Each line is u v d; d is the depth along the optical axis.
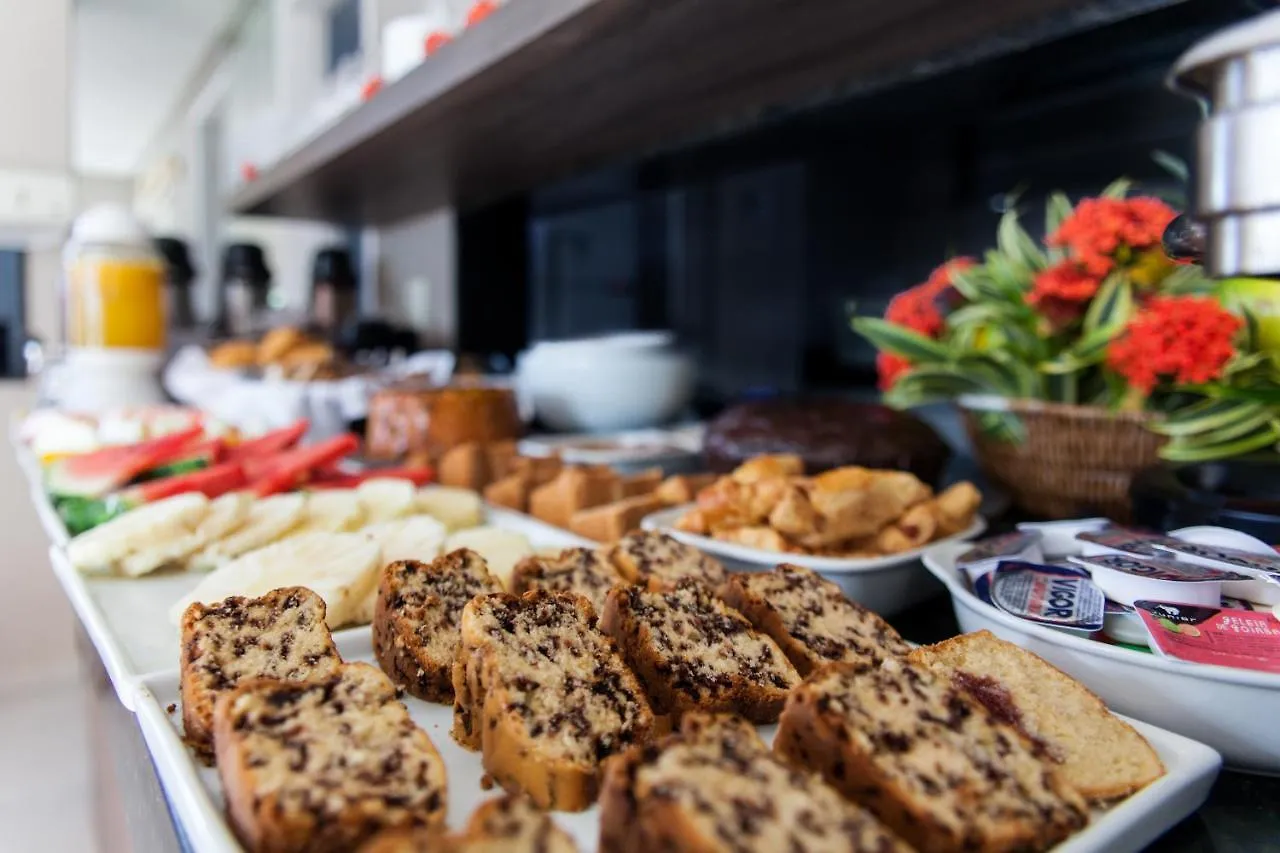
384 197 2.12
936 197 1.30
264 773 0.37
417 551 0.74
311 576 0.66
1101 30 1.00
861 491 0.72
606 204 1.93
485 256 2.23
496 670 0.45
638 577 0.65
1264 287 0.70
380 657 0.57
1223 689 0.43
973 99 1.23
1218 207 0.47
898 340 0.98
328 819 0.35
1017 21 0.98
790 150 1.49
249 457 1.13
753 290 1.61
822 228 1.46
